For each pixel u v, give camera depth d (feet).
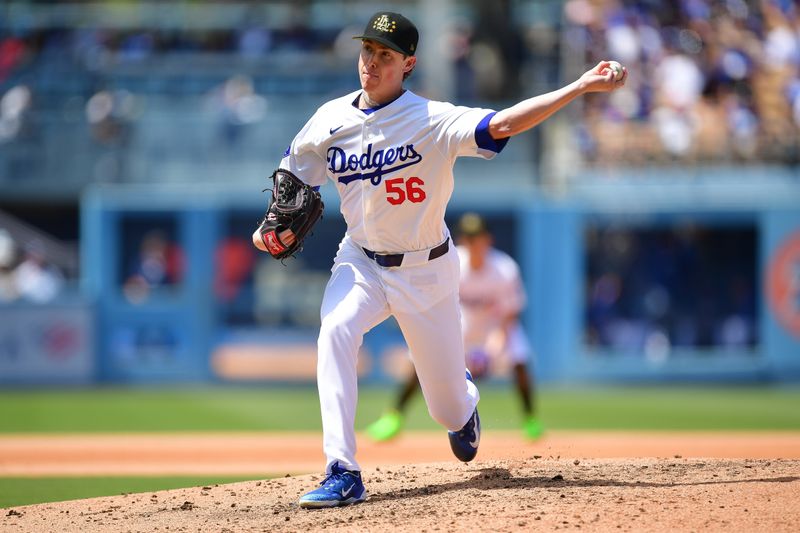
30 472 94.12
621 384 208.95
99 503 67.51
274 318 222.28
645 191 214.48
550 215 208.74
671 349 217.77
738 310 220.23
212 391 200.64
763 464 68.59
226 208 215.31
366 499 61.26
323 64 237.04
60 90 237.25
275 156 221.66
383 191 59.57
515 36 269.44
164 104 234.38
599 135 226.17
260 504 63.87
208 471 94.79
